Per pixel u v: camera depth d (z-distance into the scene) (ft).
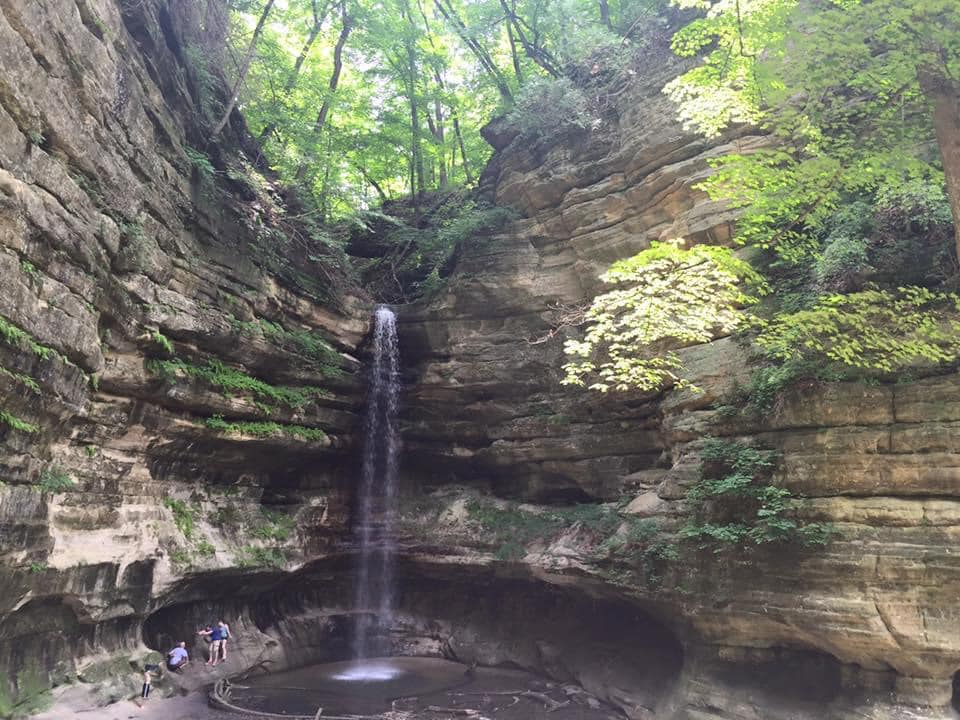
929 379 42.37
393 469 84.33
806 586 43.37
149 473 55.77
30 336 36.76
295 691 61.05
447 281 83.61
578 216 74.02
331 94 90.22
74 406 42.75
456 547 76.64
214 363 61.26
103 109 44.65
